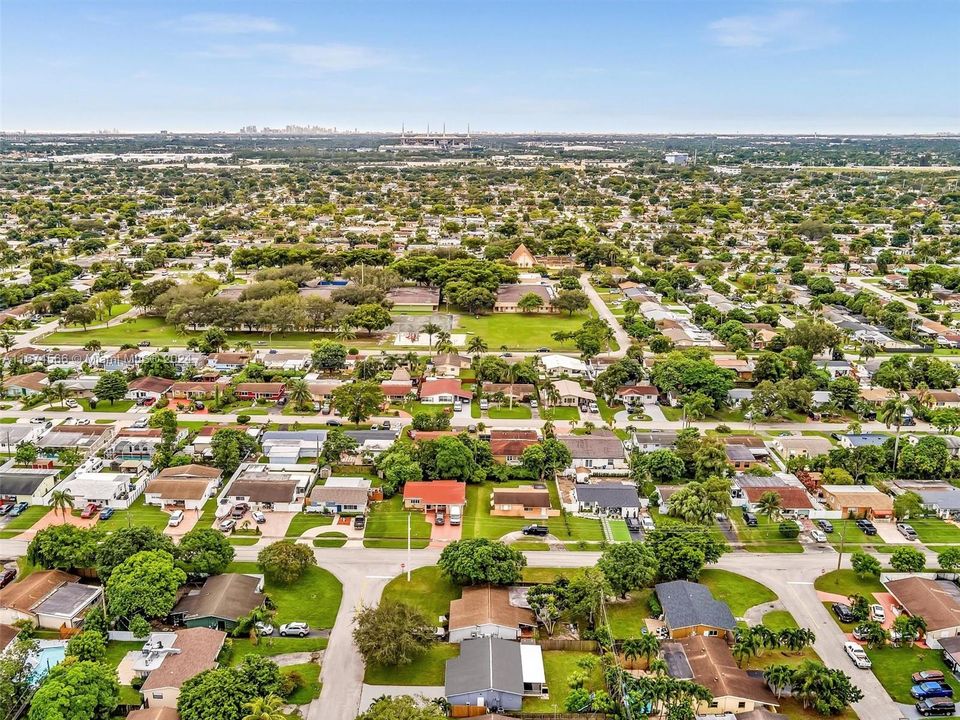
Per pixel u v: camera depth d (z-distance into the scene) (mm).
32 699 91750
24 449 167125
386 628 107875
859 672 109562
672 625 115500
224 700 92188
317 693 102750
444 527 147750
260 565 128875
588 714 99125
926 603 119938
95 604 118812
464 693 99438
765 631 110125
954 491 160125
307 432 182500
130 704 98750
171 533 142500
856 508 152750
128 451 173500
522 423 196625
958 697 103812
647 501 155750
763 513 153250
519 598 123562
